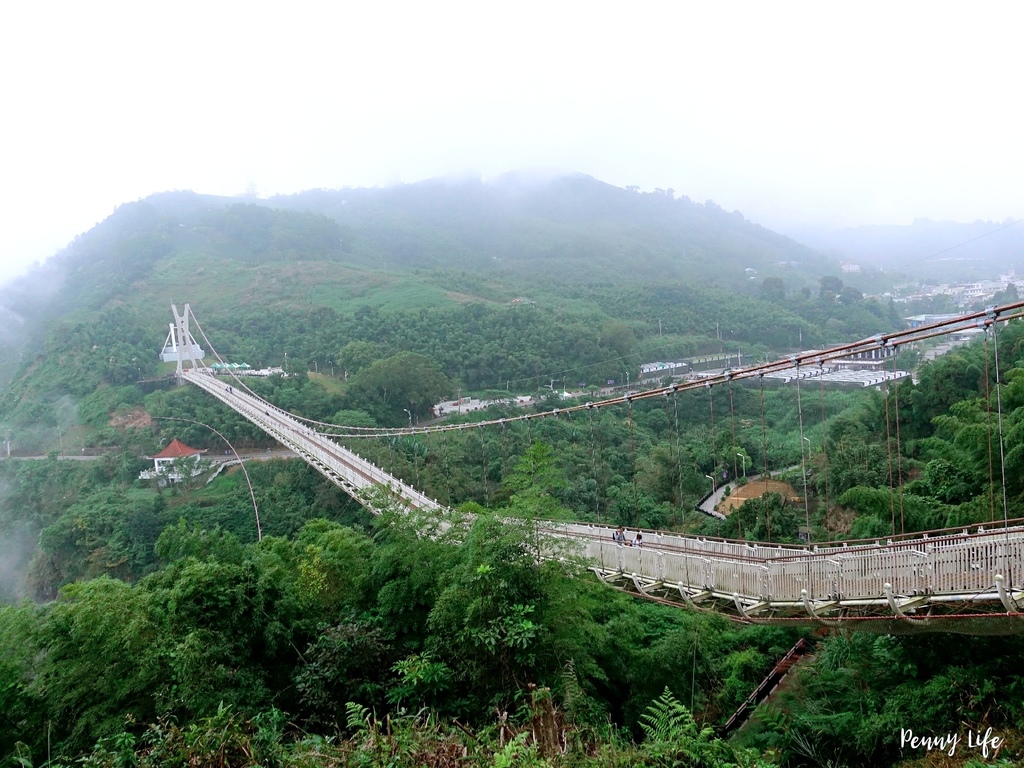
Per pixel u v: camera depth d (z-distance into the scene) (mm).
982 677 9703
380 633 11938
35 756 9398
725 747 7859
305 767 7035
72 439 63375
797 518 23797
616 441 46000
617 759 7109
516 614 10453
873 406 31172
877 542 14523
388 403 61125
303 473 46750
